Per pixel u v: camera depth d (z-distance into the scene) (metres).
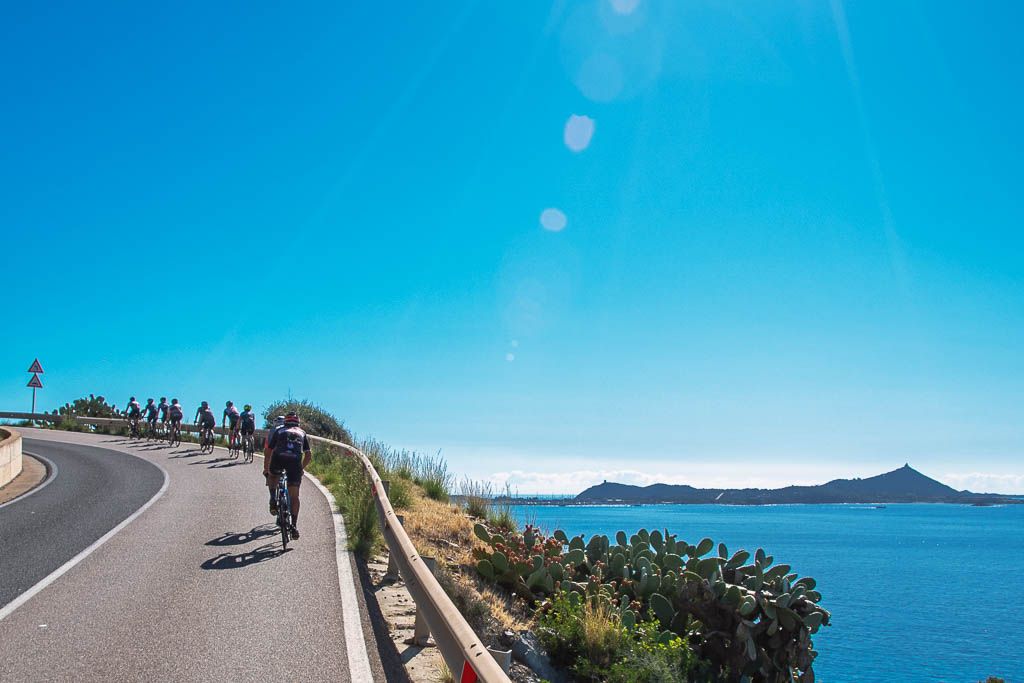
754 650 10.40
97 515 12.93
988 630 89.50
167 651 6.05
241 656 5.99
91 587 7.96
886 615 99.81
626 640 9.11
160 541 10.59
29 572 8.63
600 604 9.69
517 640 8.72
